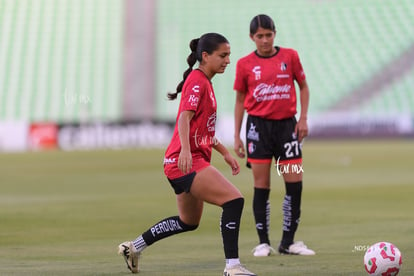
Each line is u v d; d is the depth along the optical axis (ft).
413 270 71.82
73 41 485.15
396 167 239.30
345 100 448.24
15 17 499.92
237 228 65.72
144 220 126.82
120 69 467.52
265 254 89.15
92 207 146.41
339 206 142.61
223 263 80.48
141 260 83.82
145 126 390.42
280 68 92.07
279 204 148.56
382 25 485.97
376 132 391.86
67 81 457.27
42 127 383.86
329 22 489.67
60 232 112.37
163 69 467.52
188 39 482.69
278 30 485.97
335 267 75.31
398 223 116.98
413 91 449.06
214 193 65.62
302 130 92.99
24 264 81.00
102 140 387.55
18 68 465.88
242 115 96.89
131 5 498.69
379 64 460.55
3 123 381.60
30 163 281.95
